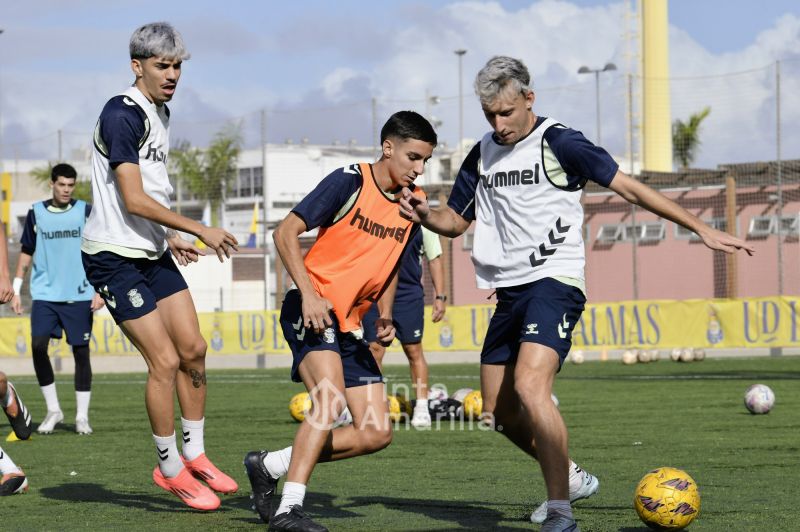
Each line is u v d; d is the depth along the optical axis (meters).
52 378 32.41
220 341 83.81
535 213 15.45
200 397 18.92
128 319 17.70
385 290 16.47
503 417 16.16
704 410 36.44
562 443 14.47
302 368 15.79
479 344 79.94
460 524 16.11
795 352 73.69
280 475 16.34
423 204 15.80
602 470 22.03
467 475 21.62
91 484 21.16
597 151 14.98
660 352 77.25
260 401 44.59
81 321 31.92
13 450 27.31
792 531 15.25
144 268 18.41
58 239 31.95
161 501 18.95
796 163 94.56
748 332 74.50
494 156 15.89
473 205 16.59
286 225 15.48
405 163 15.79
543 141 15.44
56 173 31.77
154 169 17.95
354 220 15.91
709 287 103.94
